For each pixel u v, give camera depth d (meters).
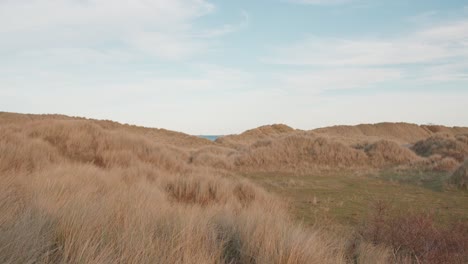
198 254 3.48
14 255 2.54
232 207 8.41
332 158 26.11
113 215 4.32
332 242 5.46
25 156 10.89
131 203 5.36
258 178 19.30
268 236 4.12
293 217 9.20
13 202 4.48
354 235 6.73
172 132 65.88
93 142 16.89
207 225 4.71
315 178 19.22
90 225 3.54
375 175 20.17
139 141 18.91
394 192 14.40
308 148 27.19
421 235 6.40
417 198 13.02
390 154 27.19
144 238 3.41
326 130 83.69
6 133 13.72
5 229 3.03
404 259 5.35
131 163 15.21
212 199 10.30
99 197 6.05
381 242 6.28
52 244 3.14
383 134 84.19
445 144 31.25
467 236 6.68
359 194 13.81
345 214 10.01
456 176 16.06
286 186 16.06
